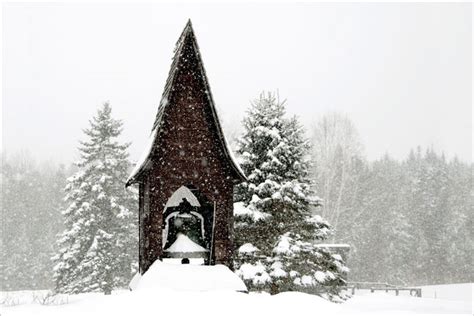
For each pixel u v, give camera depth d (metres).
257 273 23.64
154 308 12.30
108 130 40.47
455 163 106.25
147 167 15.88
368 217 72.62
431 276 73.06
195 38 16.53
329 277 25.00
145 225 16.33
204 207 17.05
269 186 24.61
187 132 16.33
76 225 37.78
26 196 76.50
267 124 25.88
